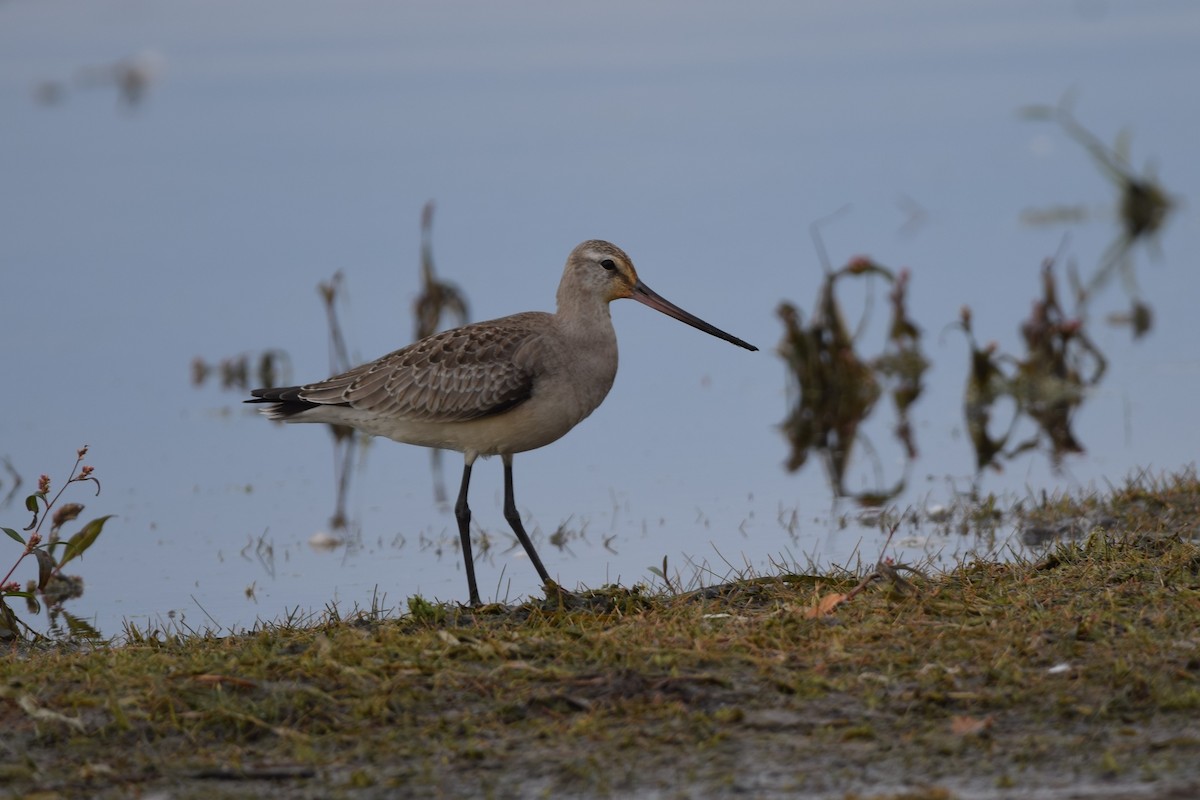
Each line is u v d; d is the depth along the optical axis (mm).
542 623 10812
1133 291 24438
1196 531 13305
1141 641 9516
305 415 14188
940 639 9781
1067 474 17125
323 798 8133
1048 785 7859
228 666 9703
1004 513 15406
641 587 12039
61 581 14047
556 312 13836
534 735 8734
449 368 13328
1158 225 27500
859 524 15516
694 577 13375
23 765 8633
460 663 9758
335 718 9031
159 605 13633
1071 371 20734
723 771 8211
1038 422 19406
